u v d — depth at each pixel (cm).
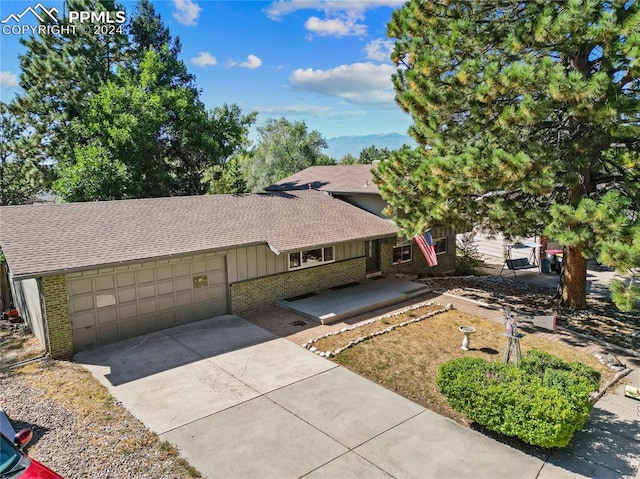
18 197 2598
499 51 1166
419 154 1364
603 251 901
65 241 1103
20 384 892
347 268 1659
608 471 654
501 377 758
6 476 478
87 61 2664
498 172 1041
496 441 724
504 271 2092
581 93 891
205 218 1429
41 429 726
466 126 1201
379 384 916
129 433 721
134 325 1162
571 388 718
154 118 2394
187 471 631
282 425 756
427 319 1320
